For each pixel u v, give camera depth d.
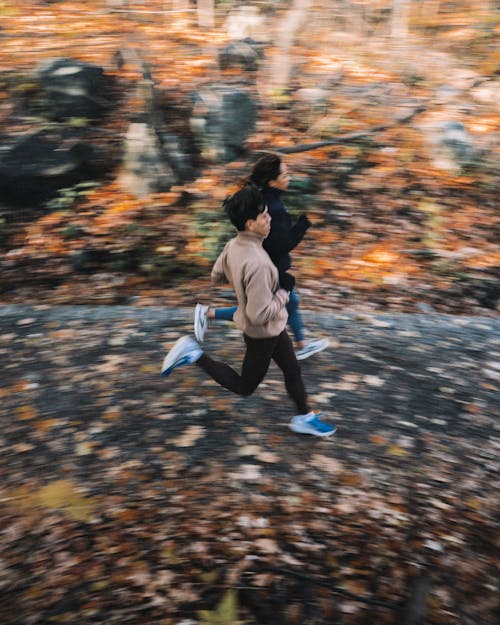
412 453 4.07
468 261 6.56
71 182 7.20
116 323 5.52
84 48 8.91
